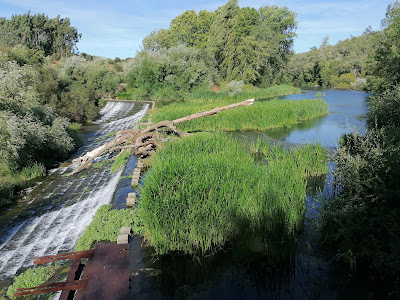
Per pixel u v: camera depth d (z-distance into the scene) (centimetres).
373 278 621
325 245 736
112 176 1418
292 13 7750
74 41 10325
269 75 7194
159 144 1529
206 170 874
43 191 1320
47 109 1905
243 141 1938
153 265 690
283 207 753
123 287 463
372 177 685
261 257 698
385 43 3384
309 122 2767
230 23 6325
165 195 755
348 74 8125
